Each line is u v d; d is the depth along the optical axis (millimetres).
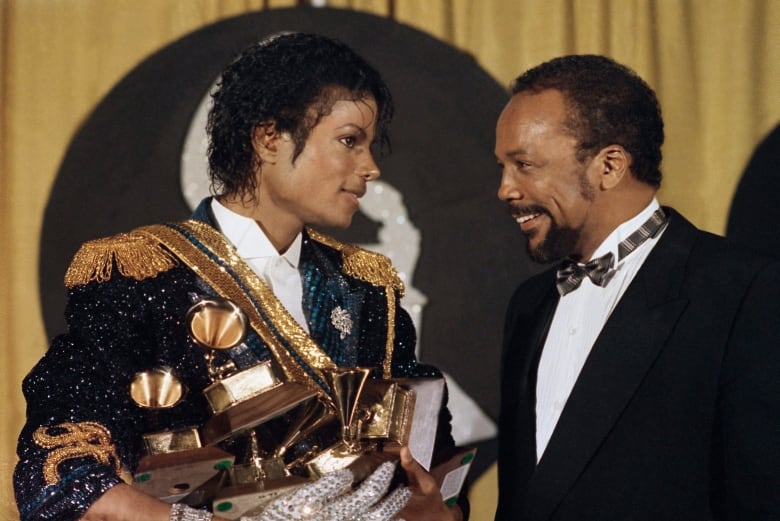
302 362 5680
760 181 8625
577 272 6191
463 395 8742
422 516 5344
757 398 5430
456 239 8695
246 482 5273
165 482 5020
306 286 6031
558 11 8656
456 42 8641
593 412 5781
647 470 5656
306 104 5641
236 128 5723
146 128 8383
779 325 5512
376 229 8680
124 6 8414
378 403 5562
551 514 5797
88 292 5562
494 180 8664
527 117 6059
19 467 5164
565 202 6070
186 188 8383
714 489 5660
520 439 6188
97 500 4996
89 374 5379
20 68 8352
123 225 8375
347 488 5207
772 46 8625
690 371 5652
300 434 5527
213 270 5684
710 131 8672
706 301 5730
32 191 8352
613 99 6012
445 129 8648
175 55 8422
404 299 8688
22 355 8328
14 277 8328
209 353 5461
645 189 6145
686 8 8672
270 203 5855
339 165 5707
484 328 8719
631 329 5828
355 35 8570
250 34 8477
